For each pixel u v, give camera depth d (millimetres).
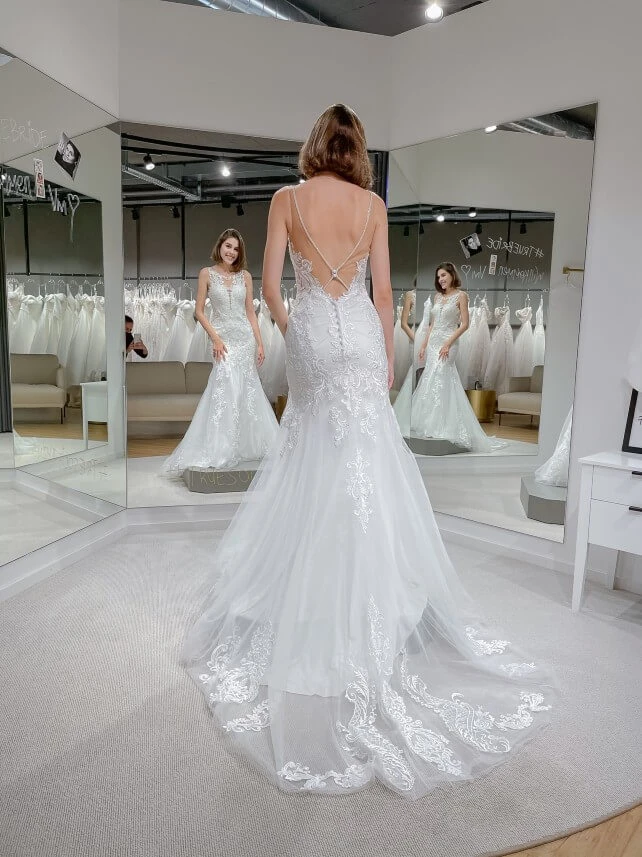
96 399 3729
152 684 2271
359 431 2332
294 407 2482
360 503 2262
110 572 3373
